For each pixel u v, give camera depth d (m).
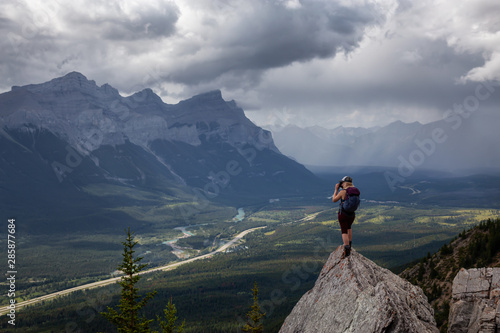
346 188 13.64
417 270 95.56
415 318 10.70
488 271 23.02
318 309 12.39
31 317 182.38
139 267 40.38
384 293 10.71
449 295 66.00
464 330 20.69
